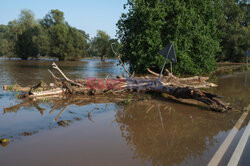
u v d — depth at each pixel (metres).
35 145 3.50
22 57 53.06
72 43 52.03
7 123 4.66
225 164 2.91
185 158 3.10
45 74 16.08
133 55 12.88
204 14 13.64
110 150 3.36
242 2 34.53
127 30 13.55
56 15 55.44
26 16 52.84
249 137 3.96
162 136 4.02
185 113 5.78
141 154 3.23
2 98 7.44
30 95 7.80
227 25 29.17
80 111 5.85
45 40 48.12
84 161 2.97
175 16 12.38
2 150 3.29
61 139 3.79
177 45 12.23
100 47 63.31
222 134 4.14
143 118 5.25
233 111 5.99
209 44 13.27
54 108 6.13
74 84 8.64
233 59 35.44
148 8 12.02
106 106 6.52
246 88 9.95
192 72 13.23
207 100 6.58
